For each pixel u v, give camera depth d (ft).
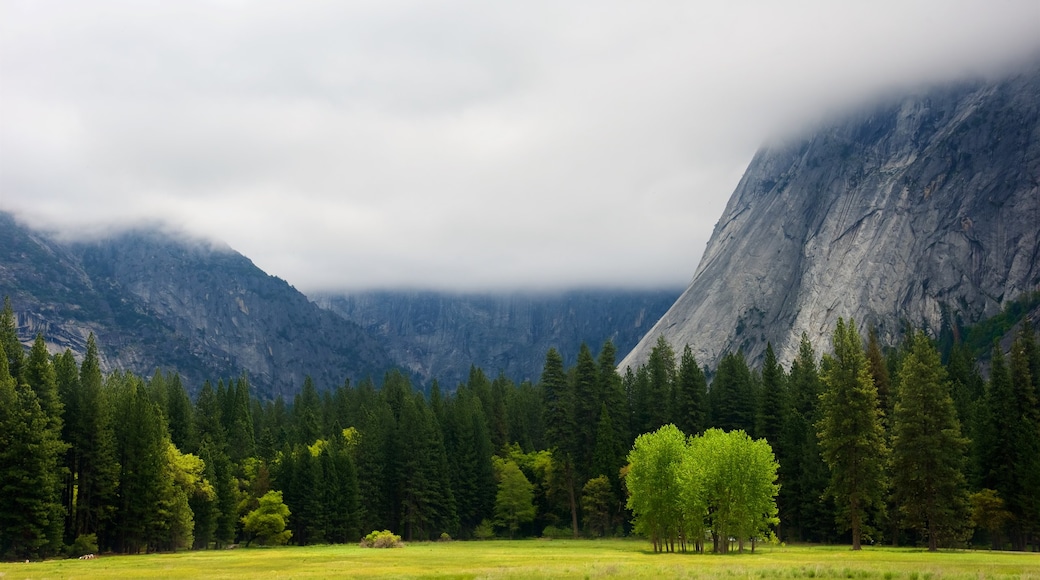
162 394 424.05
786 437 363.97
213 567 206.08
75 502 305.53
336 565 209.46
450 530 419.13
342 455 409.90
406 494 421.59
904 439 265.95
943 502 259.60
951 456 260.42
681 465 276.62
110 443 307.37
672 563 199.52
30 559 256.93
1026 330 377.09
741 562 203.21
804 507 343.87
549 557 244.22
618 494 409.69
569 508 427.74
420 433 423.64
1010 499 295.69
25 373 287.89
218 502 367.45
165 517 315.17
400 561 226.38
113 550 310.86
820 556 231.09
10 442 260.42
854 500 270.26
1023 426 295.28
